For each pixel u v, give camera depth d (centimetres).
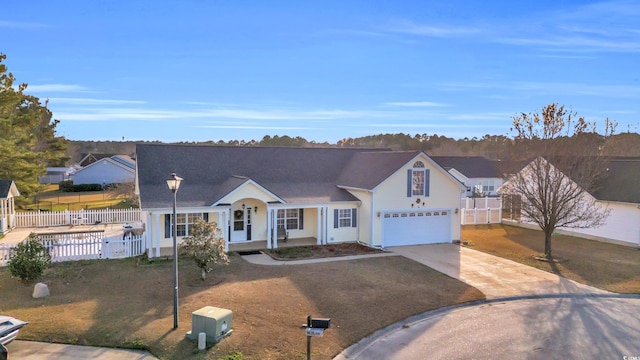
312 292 1483
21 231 2572
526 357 1062
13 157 2717
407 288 1562
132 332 1127
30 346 1052
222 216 2180
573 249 2339
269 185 2436
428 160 2422
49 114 4697
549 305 1447
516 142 2397
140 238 1998
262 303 1360
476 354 1074
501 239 2634
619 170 2689
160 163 2341
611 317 1340
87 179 5866
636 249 2348
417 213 2425
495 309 1402
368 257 2050
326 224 2361
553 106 2223
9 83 2483
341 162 2853
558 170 2128
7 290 1463
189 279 1617
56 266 1764
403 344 1127
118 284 1548
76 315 1241
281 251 2145
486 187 4791
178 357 1007
